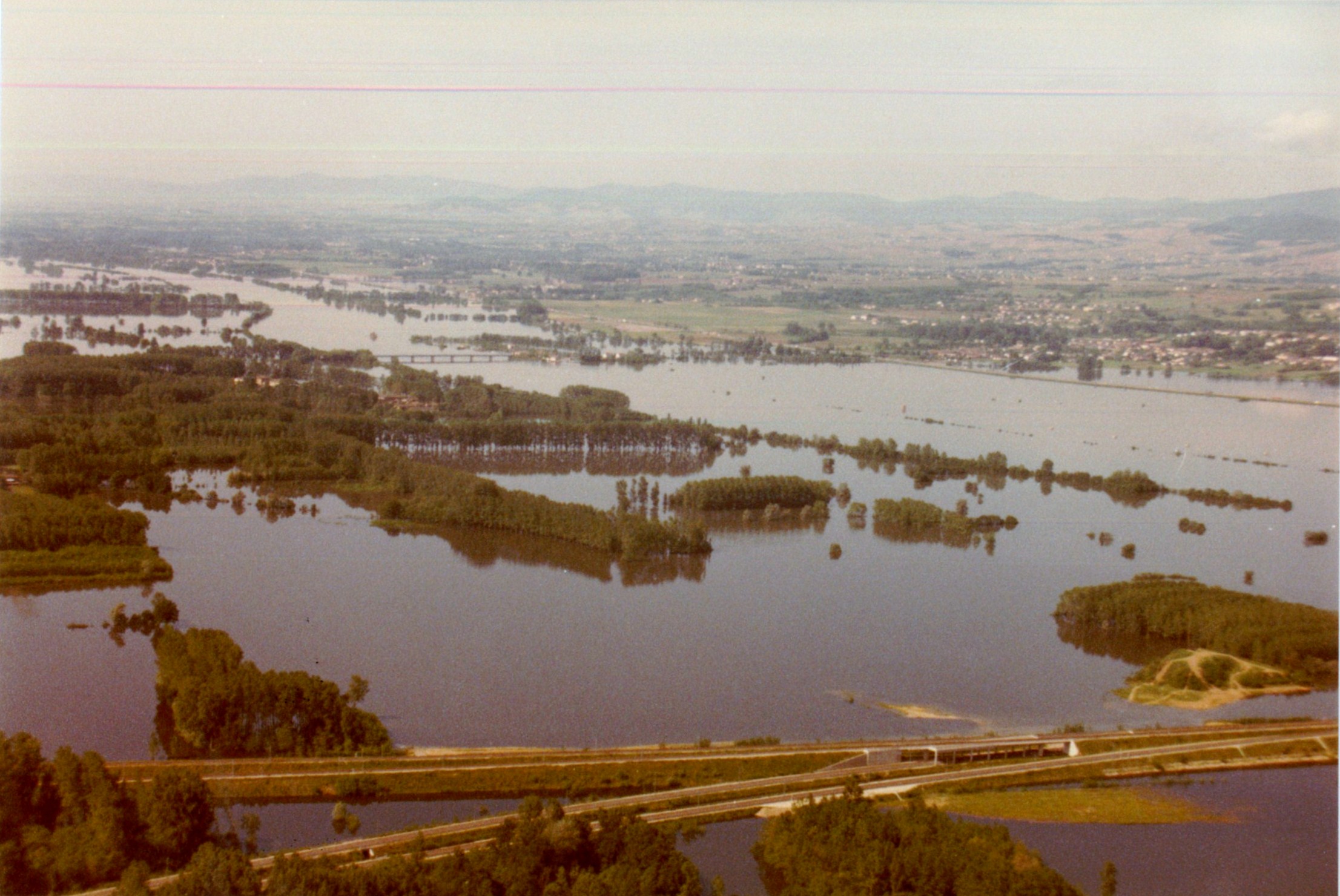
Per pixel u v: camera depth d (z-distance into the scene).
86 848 198.88
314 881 186.12
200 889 186.62
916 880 192.38
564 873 193.50
